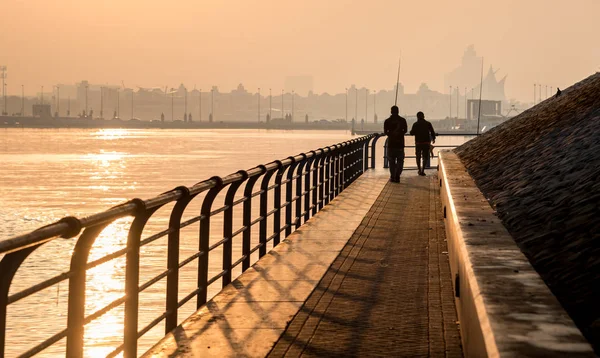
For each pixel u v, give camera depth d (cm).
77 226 812
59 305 3572
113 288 3975
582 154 1836
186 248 5128
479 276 789
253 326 1261
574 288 1005
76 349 904
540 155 2300
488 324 623
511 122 4297
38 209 8712
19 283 4128
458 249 1117
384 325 1267
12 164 17175
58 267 4625
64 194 10506
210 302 1434
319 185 3222
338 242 2156
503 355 542
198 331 1230
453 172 2281
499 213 1769
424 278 1659
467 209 1352
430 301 1434
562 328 606
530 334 590
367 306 1403
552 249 1227
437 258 1905
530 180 1978
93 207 8906
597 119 2184
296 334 1216
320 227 2469
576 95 3142
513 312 653
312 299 1465
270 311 1362
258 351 1119
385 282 1620
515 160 2541
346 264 1834
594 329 824
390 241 2184
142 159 18838
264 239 2072
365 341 1172
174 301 1289
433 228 2434
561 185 1639
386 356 1091
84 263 909
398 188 3859
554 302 687
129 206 1001
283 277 1666
